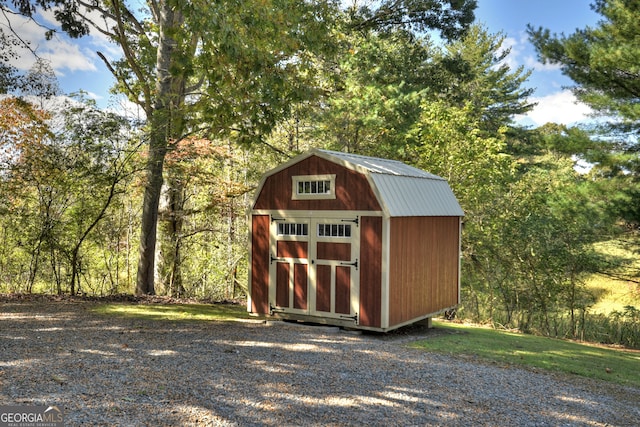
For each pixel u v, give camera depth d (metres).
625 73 13.76
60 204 11.87
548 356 8.75
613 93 14.07
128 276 16.58
